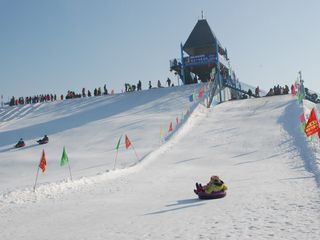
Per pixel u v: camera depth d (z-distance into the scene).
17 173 27.45
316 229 8.15
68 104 59.00
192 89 54.31
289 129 31.84
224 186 13.62
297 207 10.57
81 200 14.93
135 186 17.69
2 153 36.03
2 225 11.42
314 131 23.92
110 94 60.09
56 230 10.19
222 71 61.72
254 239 7.70
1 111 60.97
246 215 10.12
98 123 43.75
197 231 8.82
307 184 14.68
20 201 15.27
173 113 44.47
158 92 56.16
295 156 23.16
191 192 15.48
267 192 13.49
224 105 47.16
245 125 35.34
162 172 21.75
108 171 21.27
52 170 26.88
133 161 25.91
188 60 59.47
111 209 12.71
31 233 10.05
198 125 37.62
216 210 11.27
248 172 19.73
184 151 28.23
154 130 37.06
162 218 10.71
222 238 7.98
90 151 32.47
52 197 15.93
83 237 9.12
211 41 60.88
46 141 38.41
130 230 9.51
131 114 47.38
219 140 30.86
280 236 7.79
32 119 53.53
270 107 42.69
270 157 24.08
